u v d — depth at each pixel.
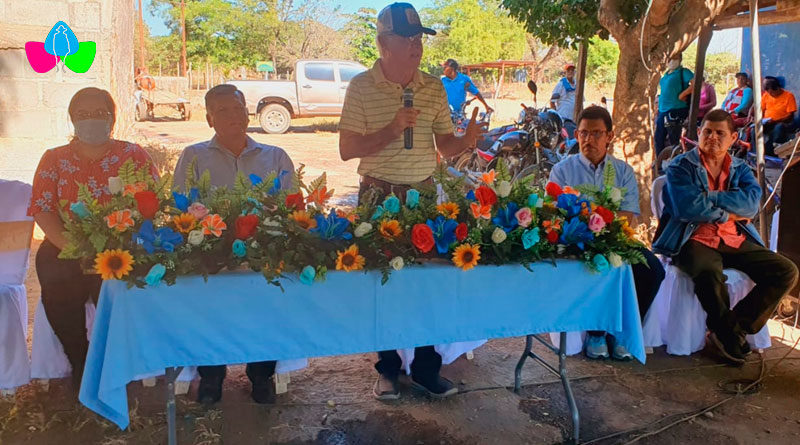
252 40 34.00
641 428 3.12
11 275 3.30
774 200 6.27
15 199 3.31
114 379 2.35
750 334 3.90
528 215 2.75
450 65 9.84
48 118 9.34
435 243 2.72
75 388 3.19
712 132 3.77
